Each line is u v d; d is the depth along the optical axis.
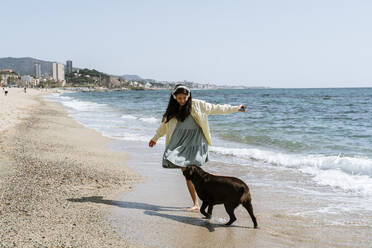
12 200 4.58
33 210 4.21
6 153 7.87
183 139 4.34
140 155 8.51
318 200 4.86
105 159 7.84
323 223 3.99
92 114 23.17
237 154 8.47
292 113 24.08
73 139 10.95
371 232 3.72
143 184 5.72
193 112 4.29
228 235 3.63
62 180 5.74
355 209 4.46
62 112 24.97
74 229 3.64
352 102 41.81
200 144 4.36
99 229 3.69
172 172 6.61
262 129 13.83
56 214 4.10
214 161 7.74
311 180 5.98
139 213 4.29
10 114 19.16
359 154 8.28
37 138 10.54
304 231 3.75
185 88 4.20
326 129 13.84
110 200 4.79
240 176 6.34
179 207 4.60
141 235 3.58
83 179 5.88
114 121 17.98
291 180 6.01
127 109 29.56
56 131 12.71
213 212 4.42
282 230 3.78
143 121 18.11
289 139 11.04
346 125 15.53
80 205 4.48
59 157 7.66
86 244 3.27
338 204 4.67
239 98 61.47
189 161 4.24
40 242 3.25
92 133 12.88
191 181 4.20
